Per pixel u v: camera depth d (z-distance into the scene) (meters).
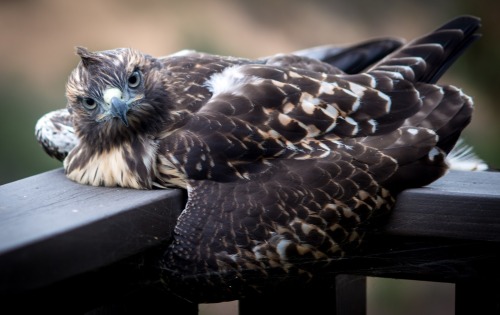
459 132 7.06
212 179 6.74
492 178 6.84
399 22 15.59
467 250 6.34
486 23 14.77
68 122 8.55
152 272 6.43
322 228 6.58
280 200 6.59
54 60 15.56
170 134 6.98
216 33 15.38
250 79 7.18
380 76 7.23
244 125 6.86
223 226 6.49
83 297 5.63
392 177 6.66
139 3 15.68
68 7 15.80
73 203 6.04
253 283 6.65
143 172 6.89
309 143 6.87
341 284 6.95
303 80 7.15
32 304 5.20
